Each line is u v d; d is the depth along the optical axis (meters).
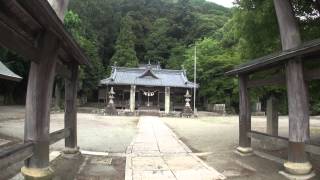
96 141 14.46
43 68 6.27
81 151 11.45
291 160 7.84
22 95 47.34
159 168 9.09
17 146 5.43
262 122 30.06
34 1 4.26
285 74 8.29
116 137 16.20
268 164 9.28
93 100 61.88
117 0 82.19
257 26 12.66
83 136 16.06
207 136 17.08
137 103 48.62
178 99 49.81
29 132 6.26
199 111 53.19
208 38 61.12
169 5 83.81
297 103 7.83
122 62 62.12
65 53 8.98
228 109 50.78
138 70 48.69
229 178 7.93
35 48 5.76
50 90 6.54
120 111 41.91
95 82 55.16
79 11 56.28
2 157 4.57
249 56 13.73
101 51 68.38
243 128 10.90
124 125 24.02
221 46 56.41
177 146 13.35
